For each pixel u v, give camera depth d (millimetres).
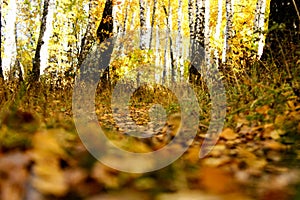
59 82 12180
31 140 2555
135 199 2084
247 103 5109
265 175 2689
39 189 2006
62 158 2428
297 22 6570
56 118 4234
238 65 7531
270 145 3471
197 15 14086
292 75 4668
